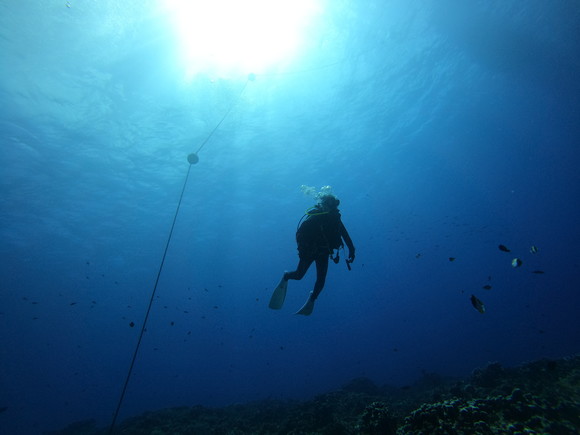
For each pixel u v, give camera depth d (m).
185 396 51.91
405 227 49.56
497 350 39.97
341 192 29.94
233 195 24.75
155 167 19.22
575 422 3.92
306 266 3.63
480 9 15.81
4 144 15.20
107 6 10.79
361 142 22.88
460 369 31.42
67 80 12.83
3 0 9.79
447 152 30.48
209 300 67.12
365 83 17.50
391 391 16.20
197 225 28.92
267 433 7.46
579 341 32.75
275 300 3.64
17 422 36.44
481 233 64.69
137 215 24.58
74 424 15.44
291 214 31.48
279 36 13.69
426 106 21.91
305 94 16.91
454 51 17.88
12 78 12.23
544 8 16.86
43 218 22.25
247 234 34.31
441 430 3.86
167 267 39.56
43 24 10.73
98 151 17.00
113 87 13.67
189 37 12.63
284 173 23.34
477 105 24.70
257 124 17.81
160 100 14.84
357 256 57.31
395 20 14.58
